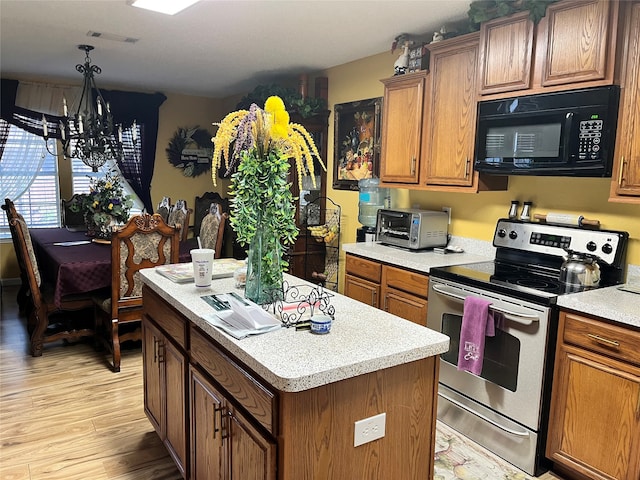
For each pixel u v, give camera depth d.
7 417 2.77
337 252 4.55
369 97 4.13
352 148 4.31
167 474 2.30
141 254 3.41
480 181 2.95
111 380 3.29
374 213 3.98
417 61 3.37
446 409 2.78
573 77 2.38
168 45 3.91
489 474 2.34
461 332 2.55
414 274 2.96
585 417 2.16
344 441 1.41
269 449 1.34
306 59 4.27
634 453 2.00
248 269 1.92
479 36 2.85
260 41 3.73
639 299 2.18
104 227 4.28
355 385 1.40
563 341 2.22
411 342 1.53
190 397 1.94
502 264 2.93
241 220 1.88
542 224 2.80
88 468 2.33
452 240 3.46
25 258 3.44
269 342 1.51
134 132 5.75
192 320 1.82
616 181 2.29
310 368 1.32
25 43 3.93
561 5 2.40
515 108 2.64
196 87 5.87
